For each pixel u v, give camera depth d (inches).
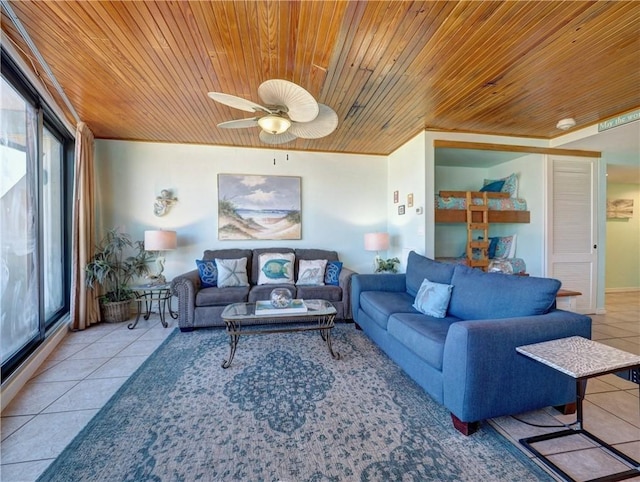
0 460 53.4
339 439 59.0
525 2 62.3
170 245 136.9
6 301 79.3
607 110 117.7
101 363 93.1
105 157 148.9
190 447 56.8
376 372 87.6
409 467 51.9
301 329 96.0
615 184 221.3
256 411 68.3
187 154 157.2
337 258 162.6
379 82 95.0
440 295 91.0
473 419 58.7
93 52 79.2
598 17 66.6
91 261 131.7
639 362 48.4
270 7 63.0
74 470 51.3
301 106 79.1
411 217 150.3
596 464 52.8
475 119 126.7
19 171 85.4
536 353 52.9
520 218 152.1
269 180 165.0
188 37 73.0
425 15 65.6
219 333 121.3
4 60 75.4
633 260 223.9
